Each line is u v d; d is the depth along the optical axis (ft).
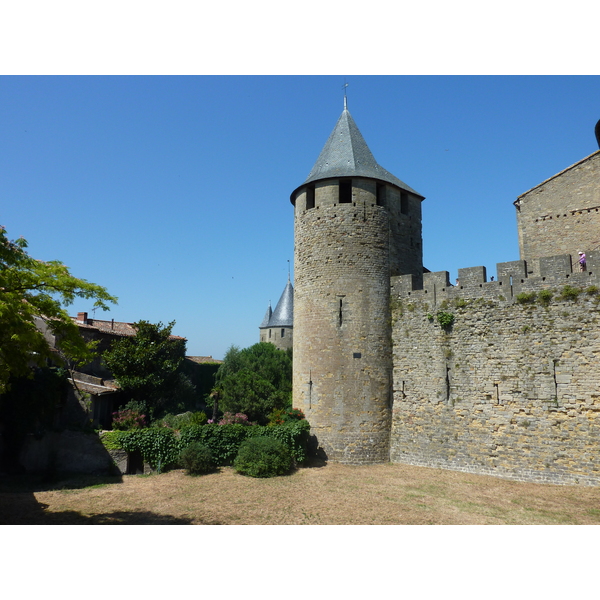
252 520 38.42
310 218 68.44
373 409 61.77
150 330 80.59
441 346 59.93
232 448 59.82
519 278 55.06
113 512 40.81
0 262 35.04
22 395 56.03
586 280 50.52
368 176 66.80
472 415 56.18
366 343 63.00
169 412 76.59
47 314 38.14
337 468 58.13
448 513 40.37
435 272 62.28
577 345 49.96
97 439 56.90
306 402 64.03
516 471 51.93
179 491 48.06
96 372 85.05
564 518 38.86
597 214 64.49
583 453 48.19
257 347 119.65
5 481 52.01
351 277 64.39
